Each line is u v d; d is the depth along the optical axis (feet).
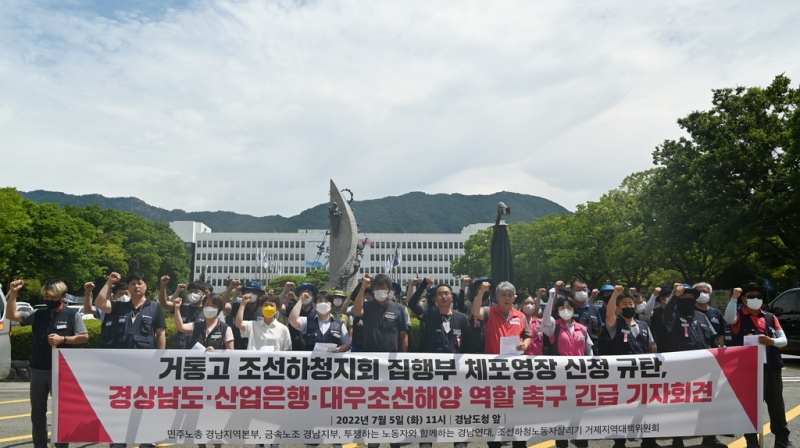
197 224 451.12
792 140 86.02
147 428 22.81
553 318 26.89
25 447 25.26
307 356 23.66
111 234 236.63
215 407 23.11
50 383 23.88
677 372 24.93
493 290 31.40
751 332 26.58
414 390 23.77
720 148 100.83
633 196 150.20
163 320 25.34
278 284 314.76
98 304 23.97
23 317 24.68
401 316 25.09
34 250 172.14
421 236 461.37
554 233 198.49
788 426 29.35
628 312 26.76
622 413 24.52
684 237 108.27
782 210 90.12
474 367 24.13
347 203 157.79
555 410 24.26
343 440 23.38
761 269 127.24
